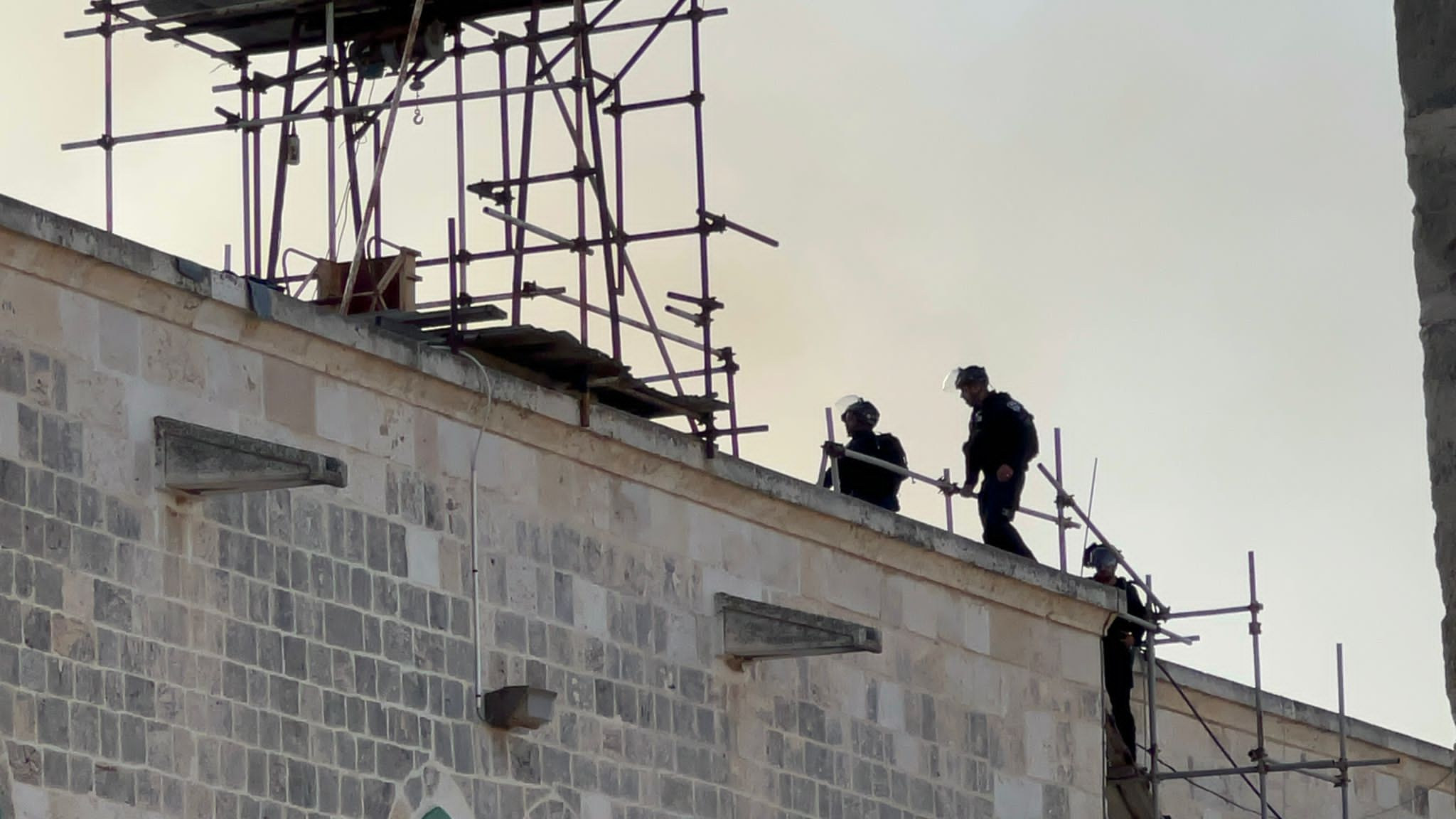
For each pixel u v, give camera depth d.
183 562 48.22
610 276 61.22
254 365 50.50
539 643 56.81
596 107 63.12
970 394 74.12
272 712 49.75
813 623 61.31
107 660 46.31
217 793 48.19
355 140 64.56
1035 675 72.25
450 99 60.84
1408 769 91.88
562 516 58.09
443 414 55.16
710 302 63.00
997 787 70.06
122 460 47.22
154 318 48.31
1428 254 21.58
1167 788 81.38
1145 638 77.94
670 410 61.88
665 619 60.59
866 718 66.38
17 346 45.44
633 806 58.72
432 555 54.41
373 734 52.12
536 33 63.00
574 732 57.44
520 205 62.53
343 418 52.59
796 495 64.25
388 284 60.12
